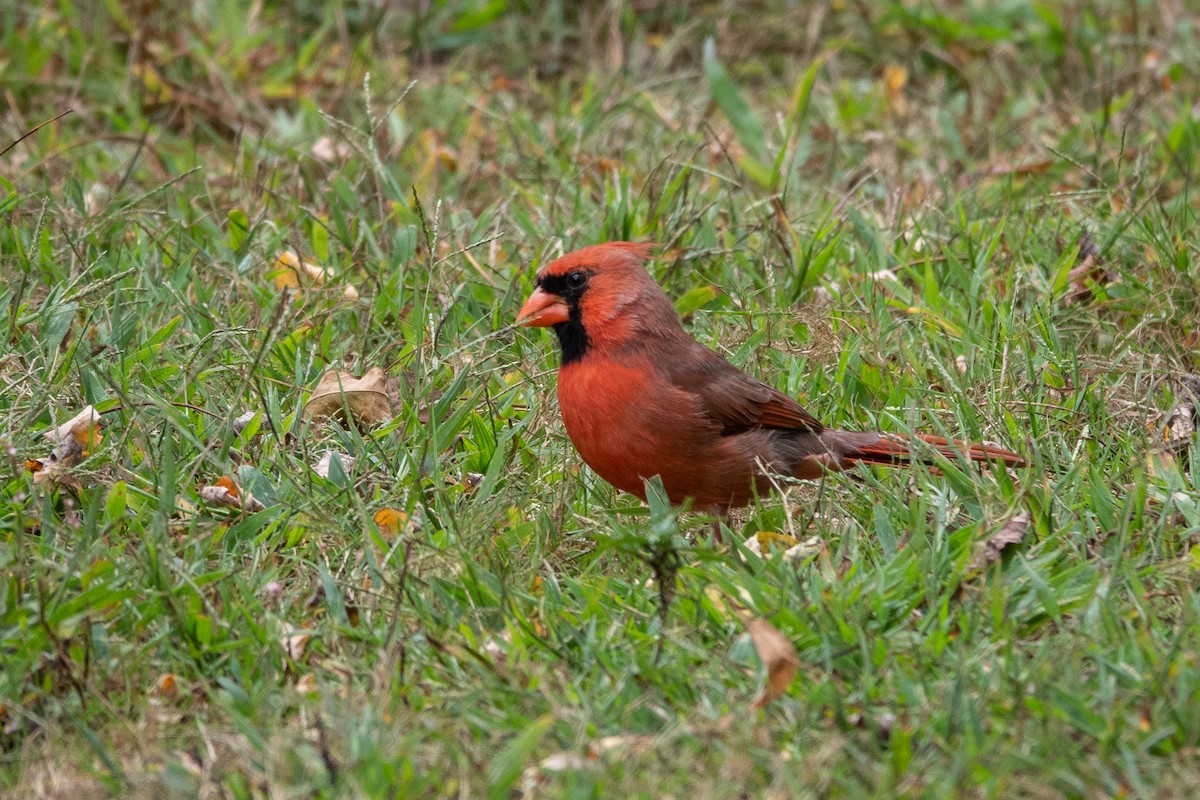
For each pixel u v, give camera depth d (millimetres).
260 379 8750
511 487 8156
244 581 6879
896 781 5410
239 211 10688
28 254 10102
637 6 15875
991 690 5996
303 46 14633
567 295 7820
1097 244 10586
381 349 9352
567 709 5930
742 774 5441
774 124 13570
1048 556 7004
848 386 9273
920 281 10211
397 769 5555
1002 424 8633
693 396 7812
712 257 10633
